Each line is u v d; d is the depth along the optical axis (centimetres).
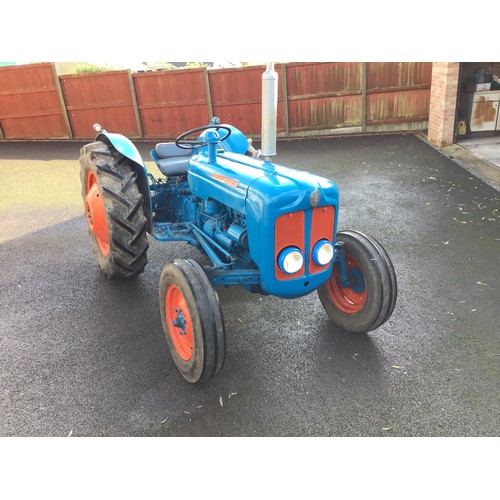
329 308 294
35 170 858
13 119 1196
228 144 359
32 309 332
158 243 455
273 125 237
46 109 1155
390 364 255
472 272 359
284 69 944
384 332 286
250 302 331
